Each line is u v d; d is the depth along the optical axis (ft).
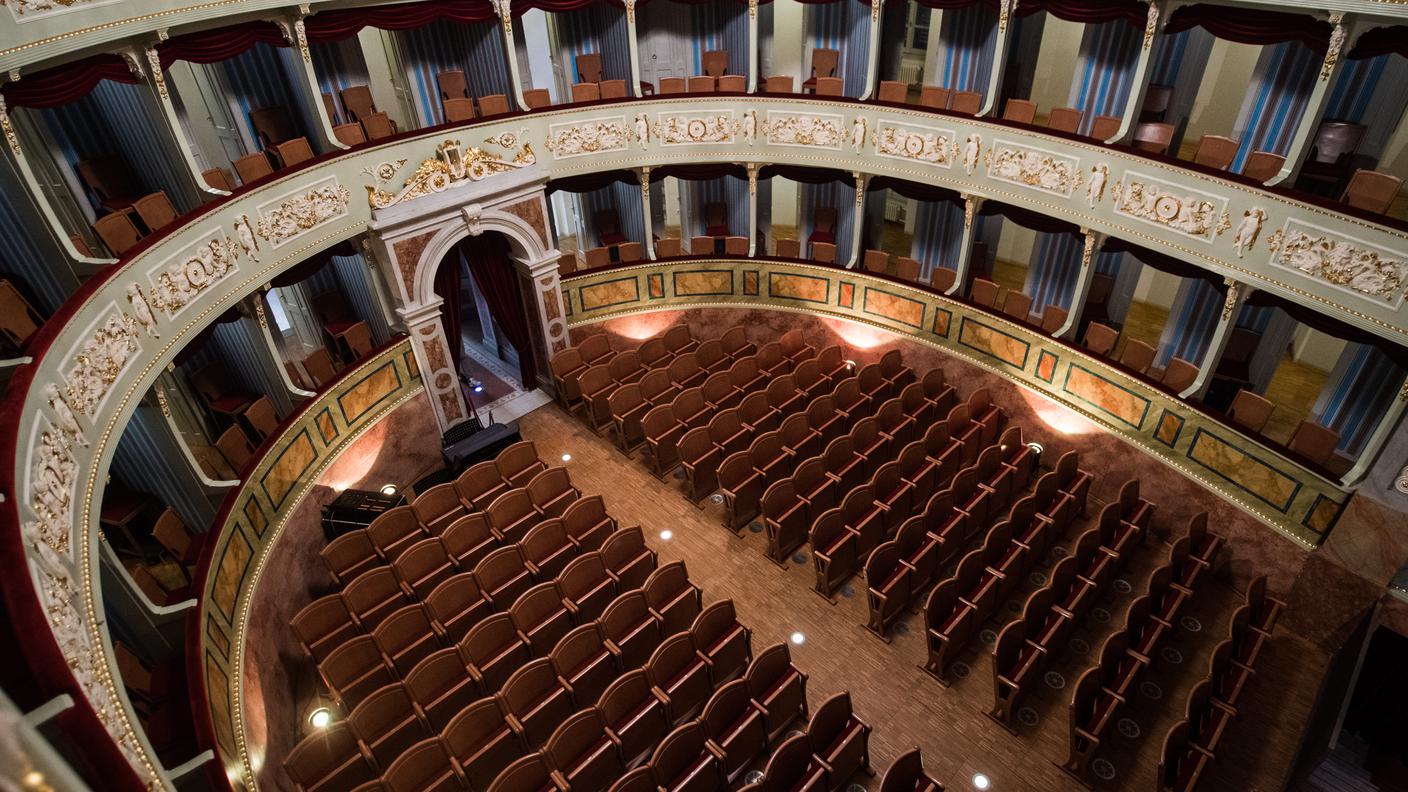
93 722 10.89
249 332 33.99
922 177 42.65
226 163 42.04
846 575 35.01
